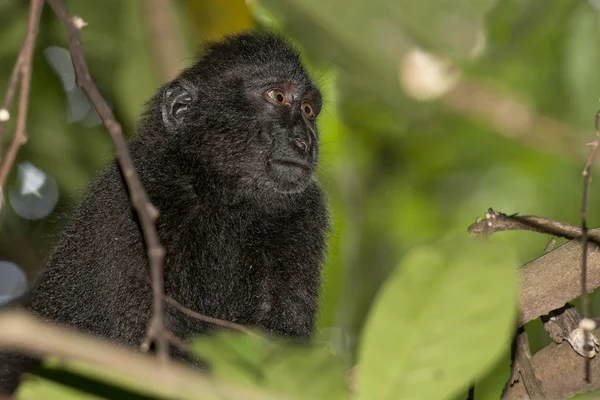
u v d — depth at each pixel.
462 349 4.73
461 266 4.80
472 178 21.20
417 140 20.55
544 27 17.11
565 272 9.03
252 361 4.93
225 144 12.47
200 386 4.40
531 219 9.43
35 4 7.11
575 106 14.77
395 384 4.74
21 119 6.82
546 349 9.89
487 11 9.37
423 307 4.79
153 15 13.84
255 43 13.19
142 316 10.91
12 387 11.40
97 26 15.21
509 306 4.71
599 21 14.43
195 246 11.66
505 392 9.77
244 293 11.80
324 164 15.05
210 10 14.16
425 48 9.73
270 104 12.73
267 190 12.39
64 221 13.48
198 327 11.33
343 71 14.20
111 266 11.05
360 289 19.75
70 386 5.31
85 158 16.47
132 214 11.09
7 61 15.58
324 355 4.89
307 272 12.09
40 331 4.05
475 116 11.94
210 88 12.80
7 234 17.14
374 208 20.64
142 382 4.46
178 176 11.98
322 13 9.88
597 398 4.73
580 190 19.41
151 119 12.51
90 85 6.80
